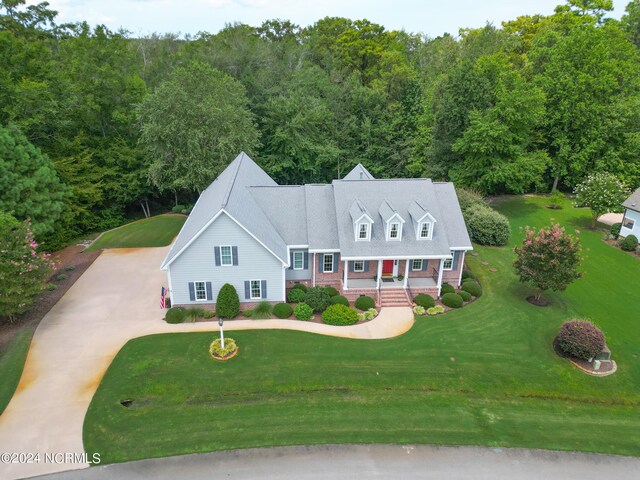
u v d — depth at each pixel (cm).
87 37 5362
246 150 4441
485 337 2548
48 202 3322
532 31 7456
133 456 1662
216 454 1680
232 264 2666
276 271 2714
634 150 4759
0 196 3044
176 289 2686
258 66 6116
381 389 2102
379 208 3069
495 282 3241
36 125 3791
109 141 4741
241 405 1970
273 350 2370
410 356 2356
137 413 1898
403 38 9462
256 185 3462
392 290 2964
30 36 6028
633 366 2330
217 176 4088
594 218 4297
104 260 3606
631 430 1894
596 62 4762
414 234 2964
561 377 2230
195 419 1870
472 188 4497
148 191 4947
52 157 4078
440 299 2983
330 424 1856
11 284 2383
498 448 1747
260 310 2702
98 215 4666
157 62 6222
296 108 5253
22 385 2047
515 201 5244
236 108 4534
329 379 2156
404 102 5941
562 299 3005
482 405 2022
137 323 2612
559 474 1630
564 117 4875
